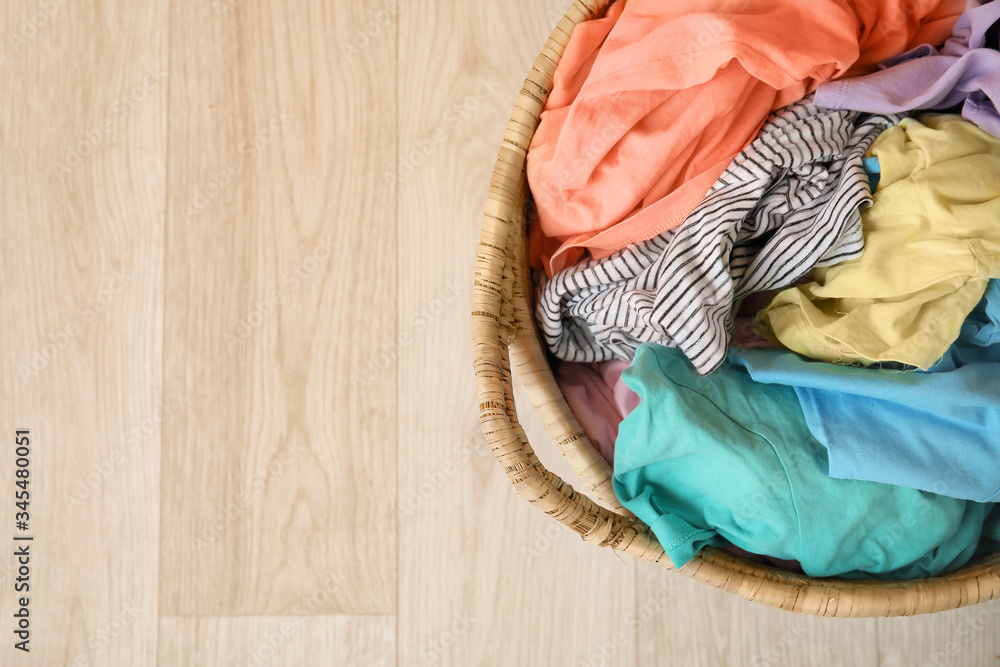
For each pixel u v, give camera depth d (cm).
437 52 118
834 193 69
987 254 63
